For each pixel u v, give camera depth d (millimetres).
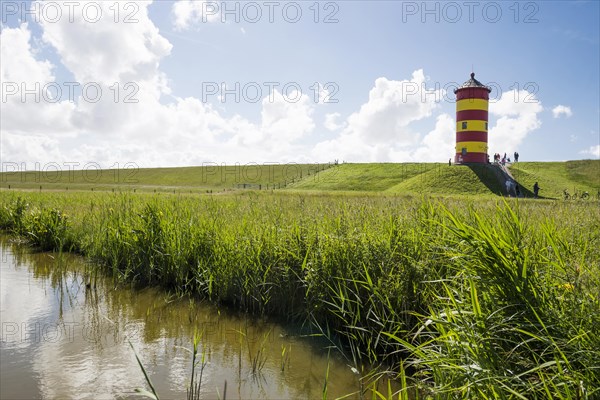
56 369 4062
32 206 14109
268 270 5859
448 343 3025
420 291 4426
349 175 92812
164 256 7195
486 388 2543
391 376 4016
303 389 3785
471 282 3049
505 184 56500
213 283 6398
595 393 2334
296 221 6805
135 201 11406
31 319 5469
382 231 5566
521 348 2938
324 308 5215
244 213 8859
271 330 5242
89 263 8570
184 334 5070
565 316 2850
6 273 7816
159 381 3893
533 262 3266
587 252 4117
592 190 59844
